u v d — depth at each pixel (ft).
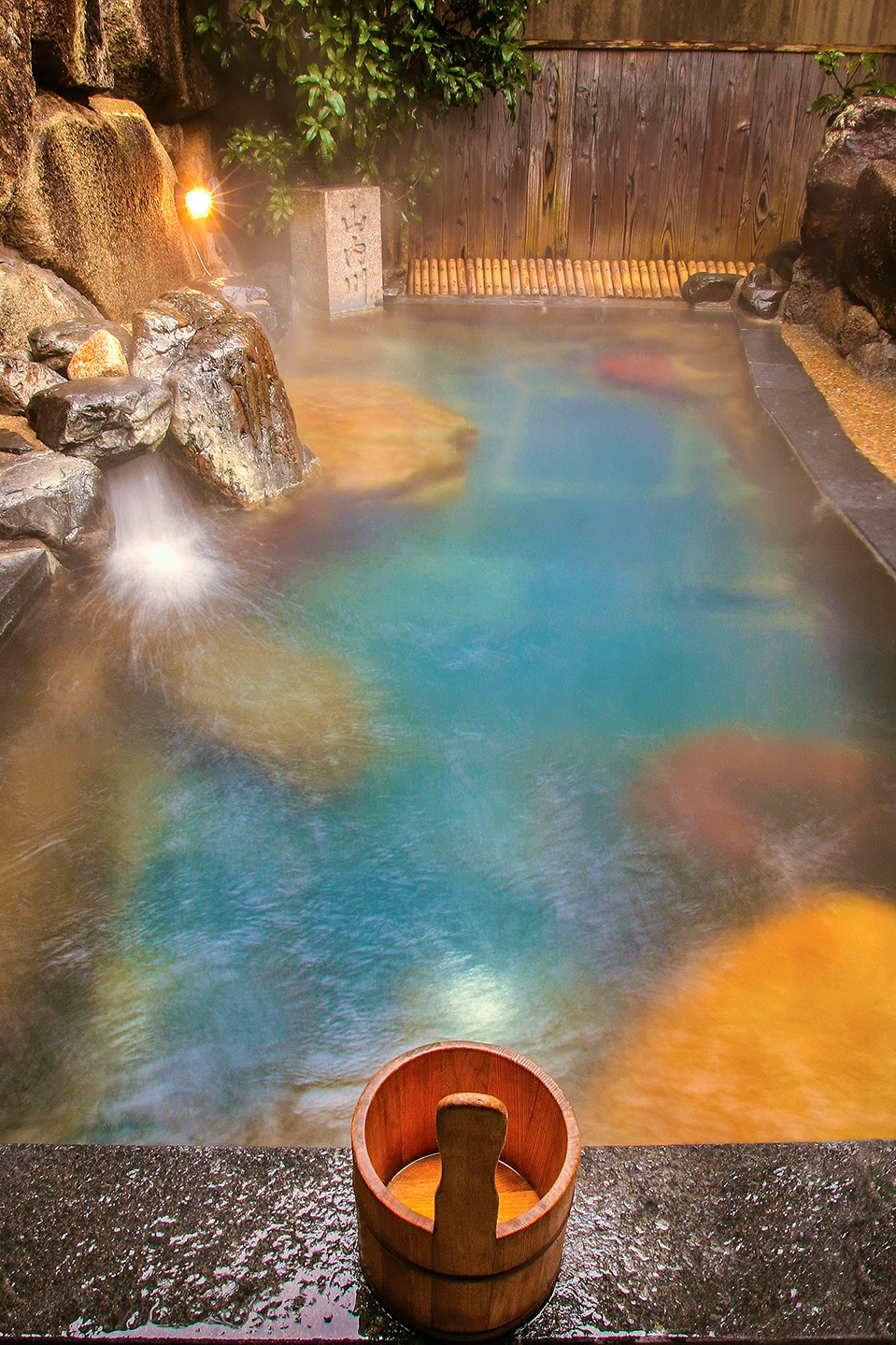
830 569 11.49
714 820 7.22
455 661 9.52
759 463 15.16
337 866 6.69
